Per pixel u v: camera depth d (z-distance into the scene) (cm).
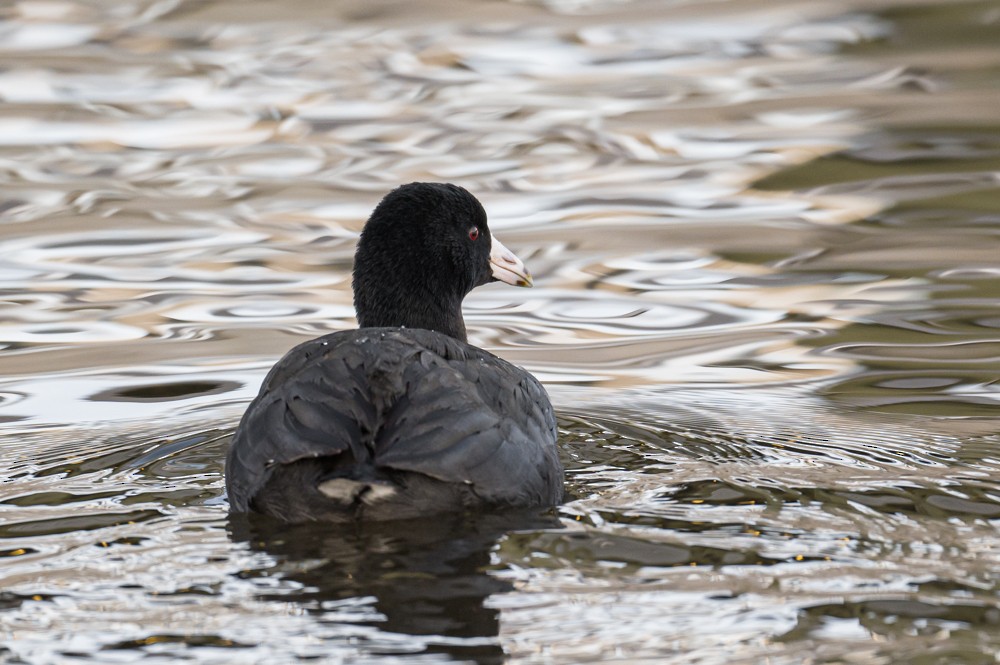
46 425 1245
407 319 1230
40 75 2912
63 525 938
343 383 909
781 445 1132
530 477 940
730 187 2122
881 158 2248
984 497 981
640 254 1814
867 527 920
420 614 788
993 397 1296
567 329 1561
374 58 3050
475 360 1005
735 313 1590
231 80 2872
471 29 3322
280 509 897
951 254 1766
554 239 1881
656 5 3566
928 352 1440
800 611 795
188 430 1205
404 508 894
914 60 2936
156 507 973
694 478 1028
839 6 3456
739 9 3484
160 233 1919
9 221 1980
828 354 1445
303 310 1611
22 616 793
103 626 779
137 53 3114
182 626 777
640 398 1309
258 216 1997
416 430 889
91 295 1670
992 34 3120
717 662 740
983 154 2244
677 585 827
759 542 890
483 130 2480
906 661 741
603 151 2339
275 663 733
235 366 1427
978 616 791
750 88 2772
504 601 805
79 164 2294
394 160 2291
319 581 834
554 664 736
